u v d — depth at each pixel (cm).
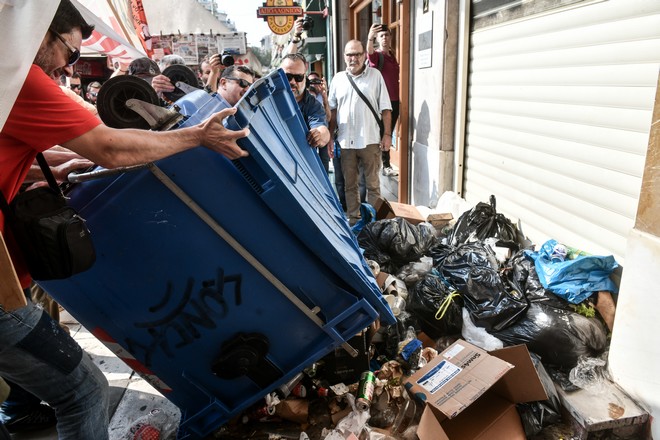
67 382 187
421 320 323
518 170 392
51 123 156
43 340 177
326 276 223
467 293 309
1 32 140
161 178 189
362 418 252
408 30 599
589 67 298
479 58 450
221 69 449
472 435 231
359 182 625
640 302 229
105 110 188
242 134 179
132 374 322
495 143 429
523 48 372
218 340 228
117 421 281
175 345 227
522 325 279
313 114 413
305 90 415
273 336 230
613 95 279
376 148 559
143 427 263
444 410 223
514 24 383
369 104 540
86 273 205
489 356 244
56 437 269
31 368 178
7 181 164
